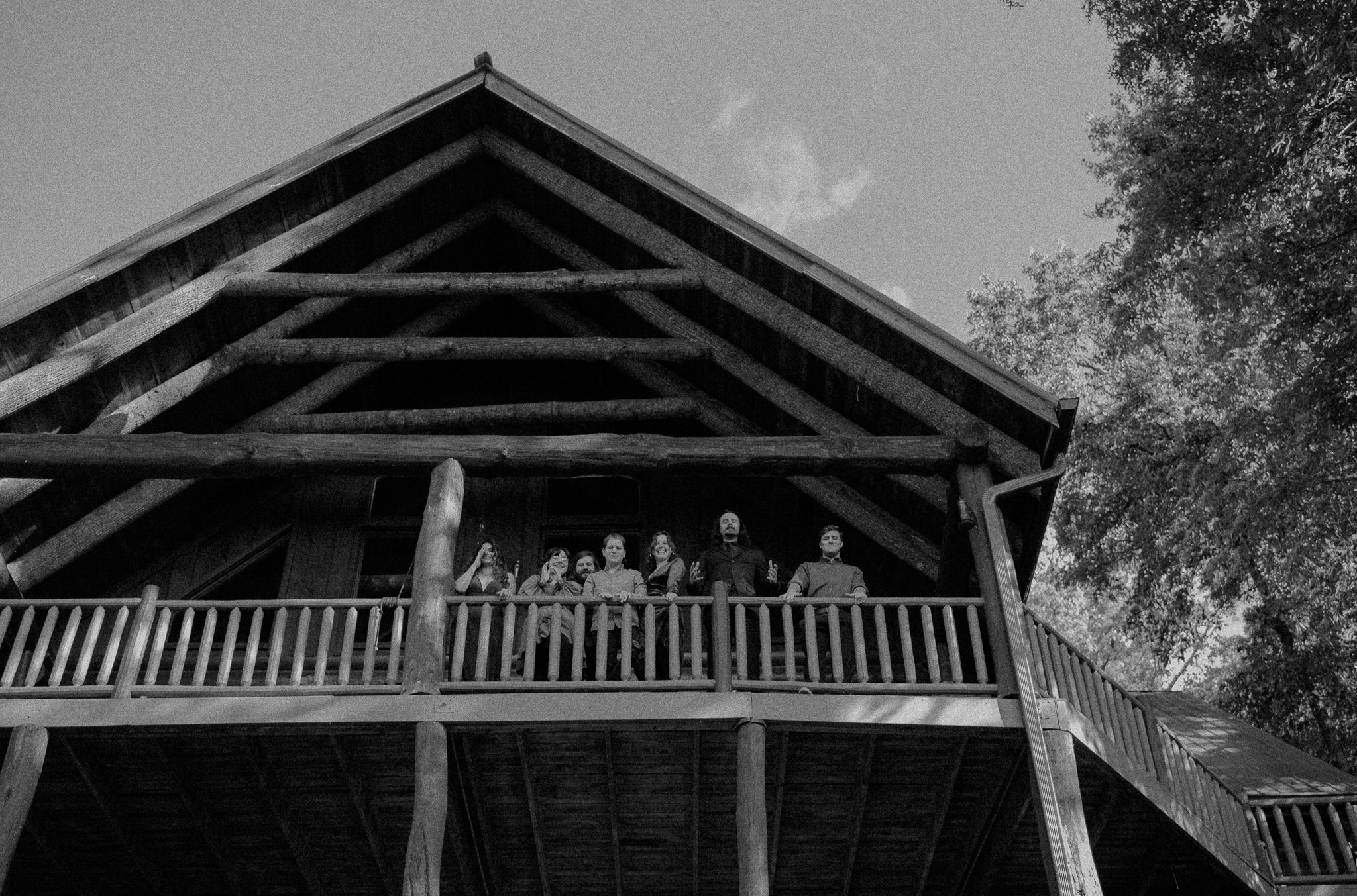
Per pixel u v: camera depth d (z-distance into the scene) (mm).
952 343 11539
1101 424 24109
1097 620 30484
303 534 13742
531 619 10445
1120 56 20344
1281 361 19281
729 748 10672
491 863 12055
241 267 12820
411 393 15414
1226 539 20984
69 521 12938
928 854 11797
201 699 10016
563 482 14227
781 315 12695
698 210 12797
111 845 11680
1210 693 29016
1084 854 9344
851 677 12930
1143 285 22203
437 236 14789
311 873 11953
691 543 13594
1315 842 13984
